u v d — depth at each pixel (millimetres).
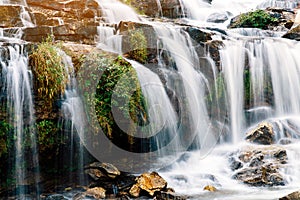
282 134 7465
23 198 5762
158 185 5797
